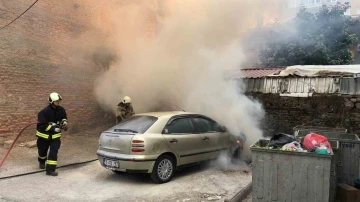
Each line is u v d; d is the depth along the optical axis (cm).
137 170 549
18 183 564
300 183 394
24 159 734
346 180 499
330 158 379
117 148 569
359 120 801
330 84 836
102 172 654
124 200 494
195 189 548
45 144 645
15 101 878
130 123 616
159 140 573
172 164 598
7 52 858
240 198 492
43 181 582
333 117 837
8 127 858
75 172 651
